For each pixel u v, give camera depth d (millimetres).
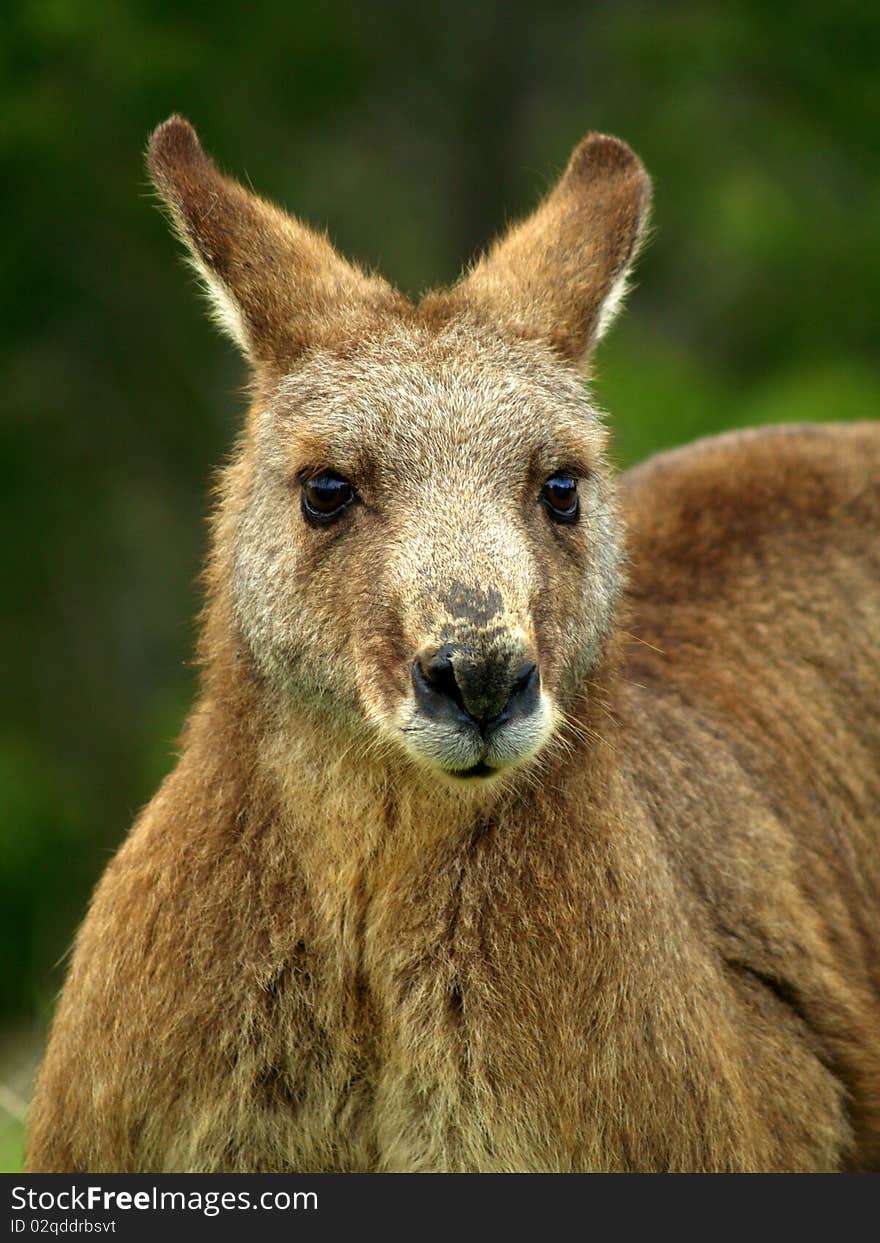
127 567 38000
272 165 38094
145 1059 11930
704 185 42438
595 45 44250
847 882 14711
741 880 13352
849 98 42906
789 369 41375
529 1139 11836
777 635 15164
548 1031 11789
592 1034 11812
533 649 11086
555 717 11320
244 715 12258
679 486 15953
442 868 11922
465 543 11445
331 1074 11992
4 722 36219
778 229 42125
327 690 11836
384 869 11922
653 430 38688
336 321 12797
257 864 11984
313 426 12117
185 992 11883
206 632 13172
